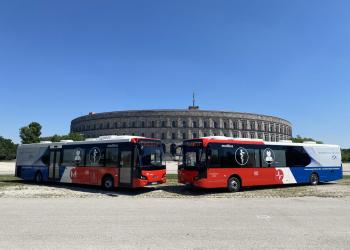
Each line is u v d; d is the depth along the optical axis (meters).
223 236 9.00
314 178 26.16
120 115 121.00
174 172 43.34
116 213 12.70
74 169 24.19
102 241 8.38
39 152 27.33
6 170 47.28
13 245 7.94
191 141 21.45
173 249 7.70
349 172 46.41
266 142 23.72
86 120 130.25
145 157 20.66
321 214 12.67
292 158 24.97
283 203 15.97
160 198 18.22
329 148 27.48
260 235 9.15
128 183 20.62
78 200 16.97
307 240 8.61
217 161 20.97
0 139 101.31
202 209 13.89
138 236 8.95
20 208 13.92
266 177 23.20
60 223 10.66
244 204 15.59
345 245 8.13
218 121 117.38
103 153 22.45
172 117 117.00
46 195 19.28
